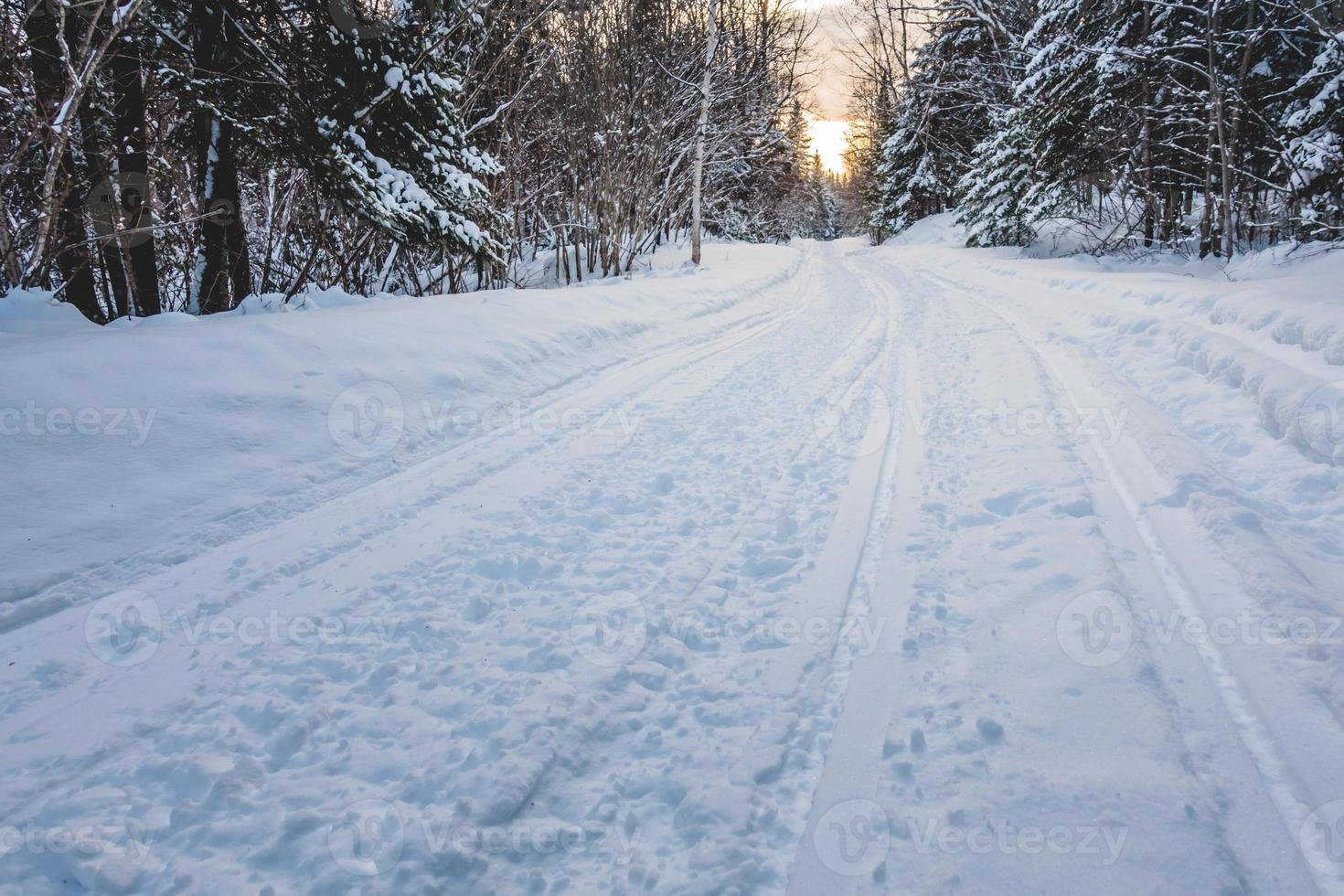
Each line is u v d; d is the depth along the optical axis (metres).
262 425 4.88
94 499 3.83
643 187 18.77
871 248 33.88
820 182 66.38
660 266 19.69
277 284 11.46
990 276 15.38
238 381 5.11
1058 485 4.22
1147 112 16.17
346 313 6.93
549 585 3.48
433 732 2.47
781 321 11.52
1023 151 19.62
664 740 2.46
